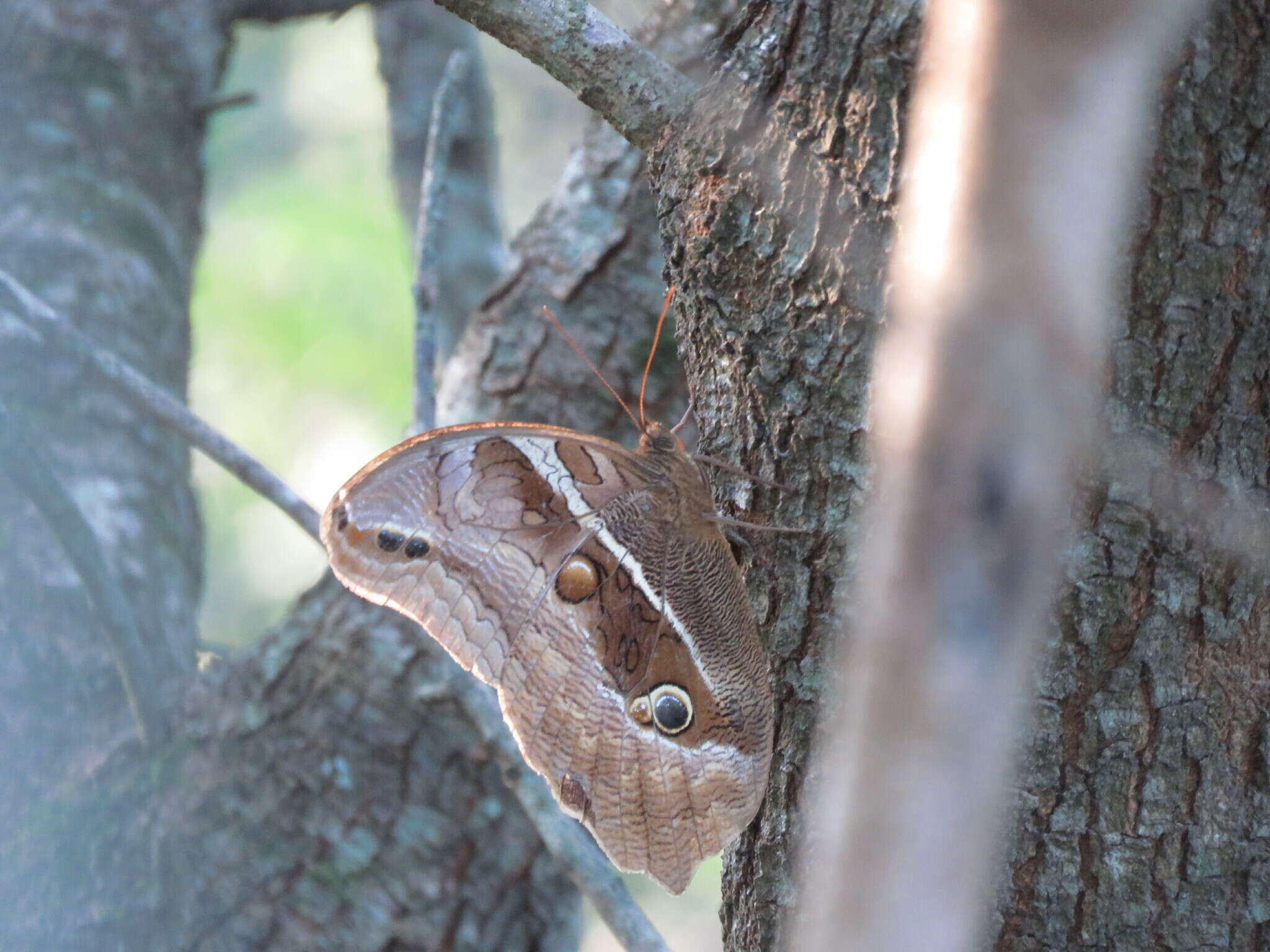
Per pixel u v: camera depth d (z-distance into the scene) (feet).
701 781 8.66
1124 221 8.52
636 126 8.63
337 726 9.00
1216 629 8.55
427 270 8.91
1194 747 8.56
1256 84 8.53
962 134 4.99
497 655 8.70
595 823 8.69
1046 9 4.83
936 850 4.93
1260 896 8.56
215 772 9.00
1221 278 8.54
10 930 8.94
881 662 5.06
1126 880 8.56
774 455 8.61
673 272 8.64
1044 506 4.99
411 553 8.68
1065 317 4.93
